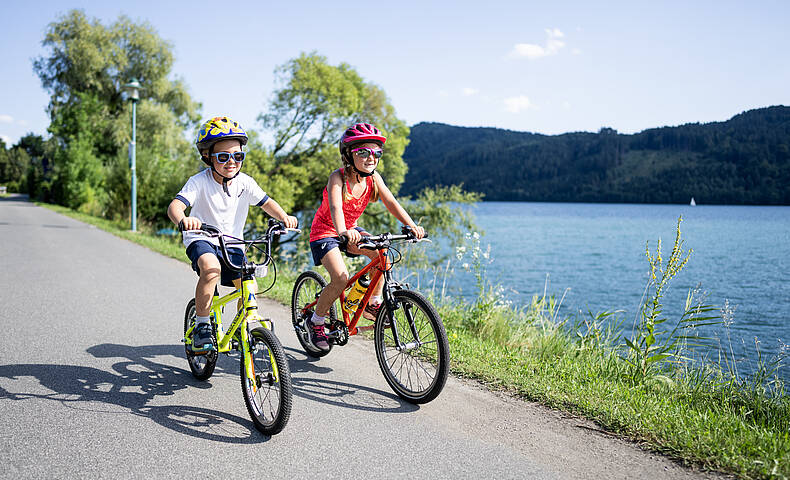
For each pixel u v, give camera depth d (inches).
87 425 134.0
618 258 1619.1
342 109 1076.5
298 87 1025.5
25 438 125.8
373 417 144.3
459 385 170.2
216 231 134.2
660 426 134.9
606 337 235.3
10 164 4402.1
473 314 255.6
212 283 144.6
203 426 135.9
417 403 154.1
